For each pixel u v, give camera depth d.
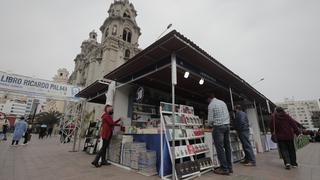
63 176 3.67
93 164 4.67
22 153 6.67
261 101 10.21
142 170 4.04
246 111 9.41
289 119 4.90
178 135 4.15
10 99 76.62
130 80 5.93
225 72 5.72
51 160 5.40
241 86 7.33
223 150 4.08
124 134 5.44
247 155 5.09
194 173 3.77
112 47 26.25
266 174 3.95
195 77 5.55
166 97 8.05
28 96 11.71
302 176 3.75
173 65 4.18
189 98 9.16
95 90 8.23
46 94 12.34
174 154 3.58
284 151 4.68
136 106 6.91
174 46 4.07
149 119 7.07
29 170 4.09
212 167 4.42
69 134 12.84
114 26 28.36
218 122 4.18
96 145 6.83
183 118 4.66
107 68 24.78
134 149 4.43
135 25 30.48
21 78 11.58
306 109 75.94
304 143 13.74
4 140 12.98
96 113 21.14
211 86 7.06
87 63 31.17
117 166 4.75
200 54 4.45
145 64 5.09
